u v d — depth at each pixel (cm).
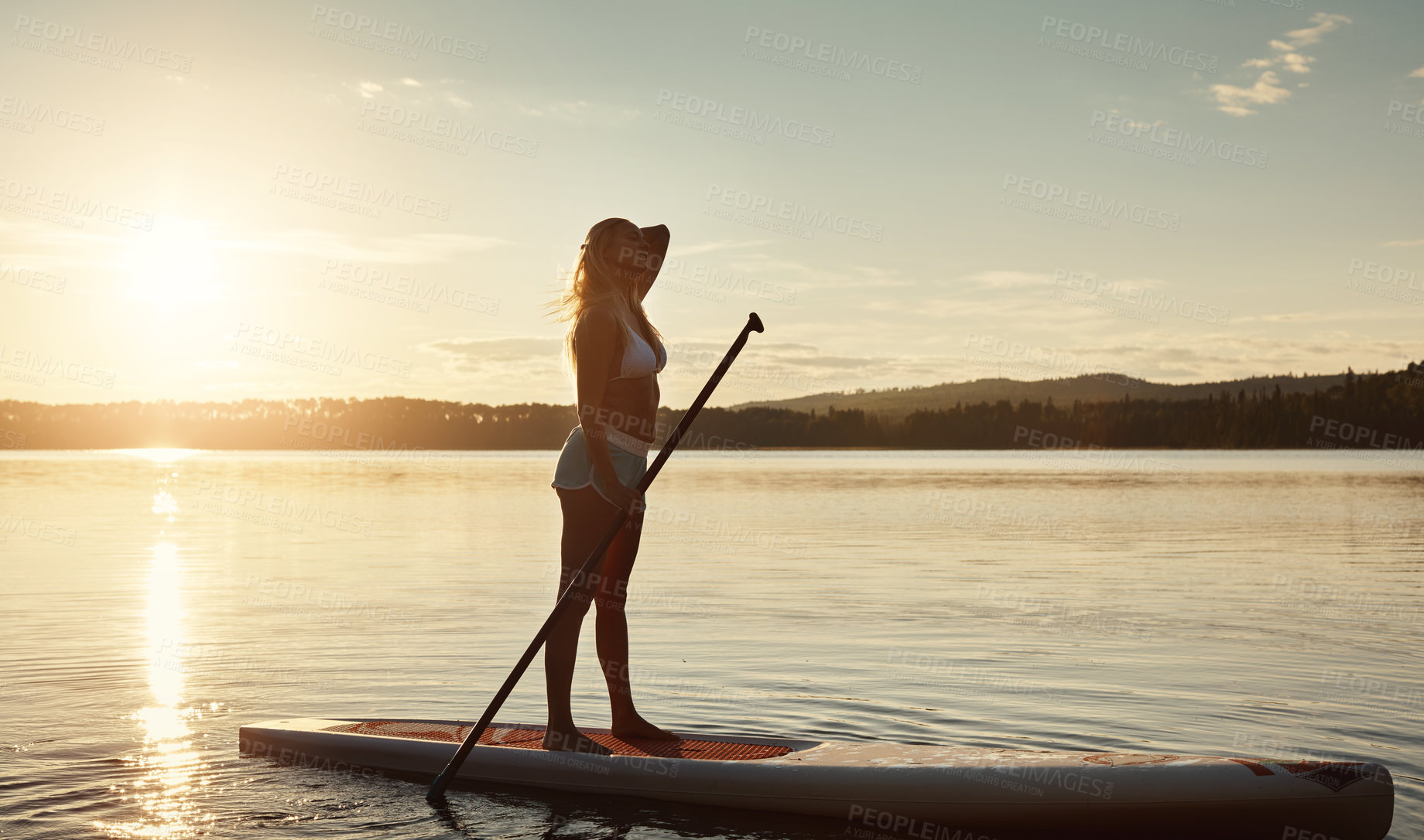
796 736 380
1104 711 417
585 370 333
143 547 1169
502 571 938
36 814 291
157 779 327
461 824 290
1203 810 278
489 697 446
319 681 477
